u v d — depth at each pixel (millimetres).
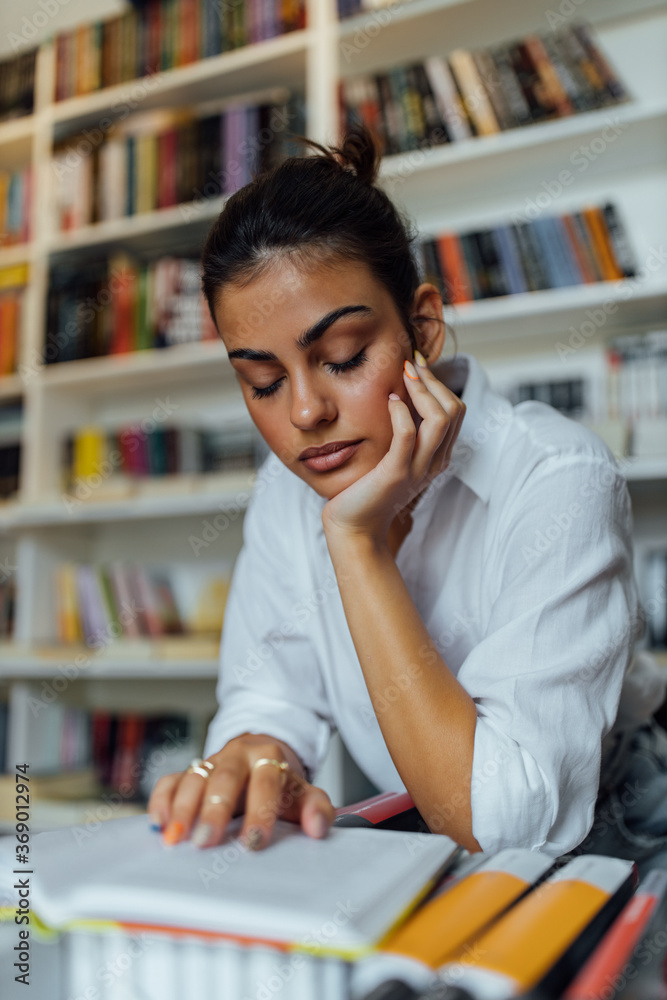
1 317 2598
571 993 280
